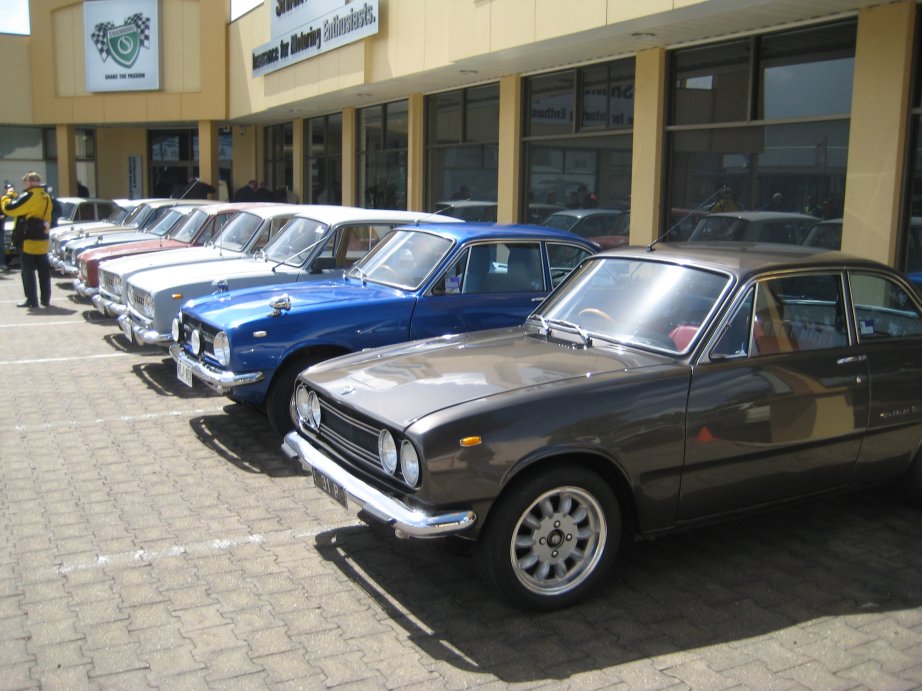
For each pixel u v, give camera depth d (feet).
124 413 24.98
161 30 82.79
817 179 30.73
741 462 14.79
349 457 14.69
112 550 15.69
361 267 25.55
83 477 19.52
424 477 12.67
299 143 78.02
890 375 16.37
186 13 81.92
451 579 14.84
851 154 28.86
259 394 21.18
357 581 14.69
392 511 12.95
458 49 41.14
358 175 66.85
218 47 80.74
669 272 16.53
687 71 35.88
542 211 44.93
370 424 13.85
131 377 29.71
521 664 12.19
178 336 23.97
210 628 13.03
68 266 48.26
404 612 13.66
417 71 46.78
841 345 16.02
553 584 13.67
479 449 12.75
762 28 31.96
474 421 12.83
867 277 16.74
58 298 50.21
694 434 14.21
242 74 77.00
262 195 78.28
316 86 59.47
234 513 17.56
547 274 24.45
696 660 12.35
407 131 57.88
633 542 16.38
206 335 22.09
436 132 55.11
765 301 15.40
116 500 18.13
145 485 19.07
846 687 11.69
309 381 15.85
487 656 12.39
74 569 14.89
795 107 31.37
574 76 41.83
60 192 91.76
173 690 11.40
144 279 28.63
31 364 31.71
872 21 27.96
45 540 16.06
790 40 31.40
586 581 13.83
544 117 44.42
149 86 83.71
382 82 51.29
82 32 87.45
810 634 13.11
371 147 64.34
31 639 12.61
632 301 16.52
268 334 20.86
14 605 13.60
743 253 16.75
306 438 16.21
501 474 12.86
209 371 21.40
